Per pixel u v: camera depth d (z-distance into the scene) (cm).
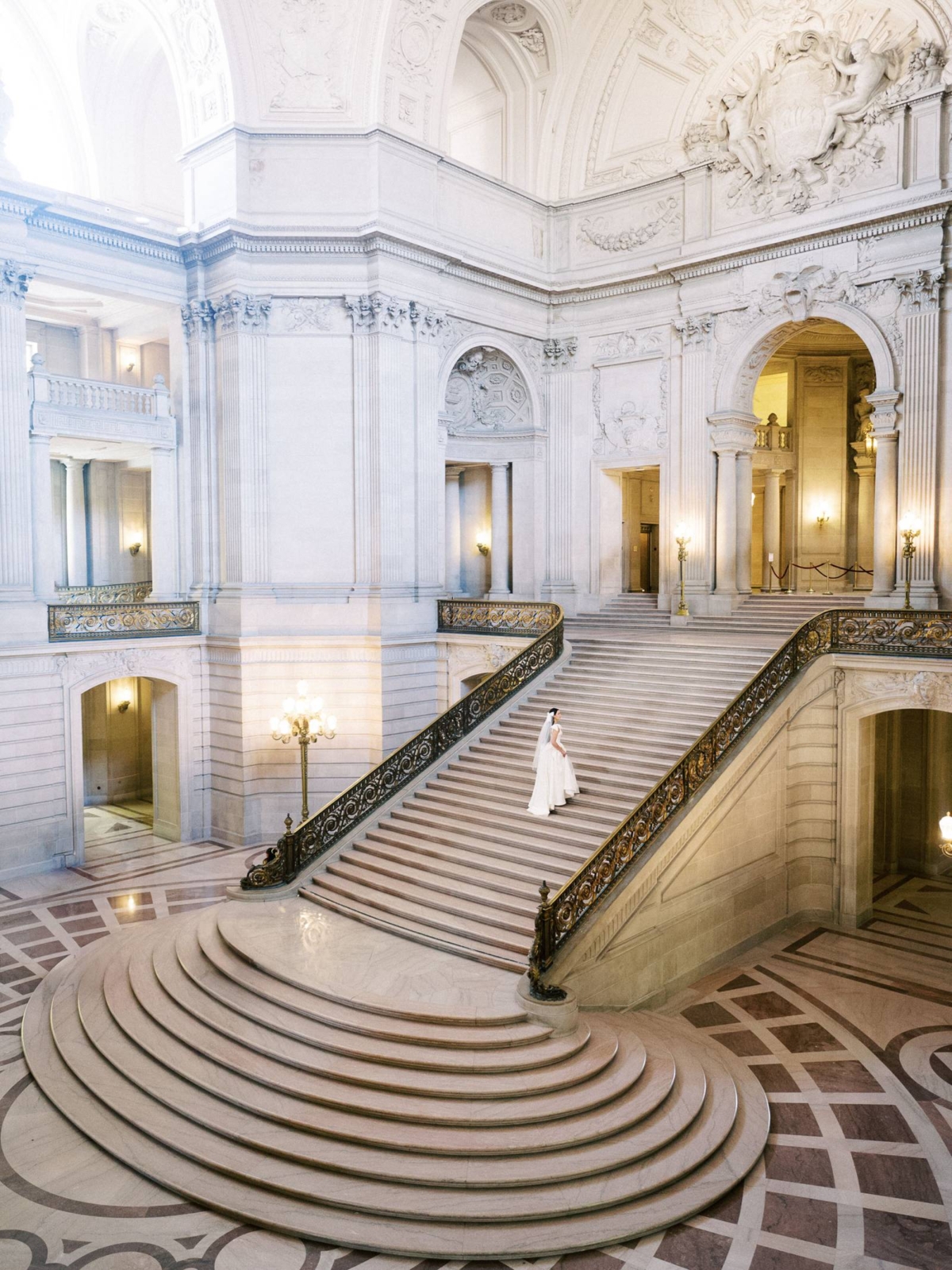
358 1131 707
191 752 1622
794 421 2075
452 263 1630
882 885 1477
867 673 1248
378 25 1477
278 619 1573
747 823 1175
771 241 1547
